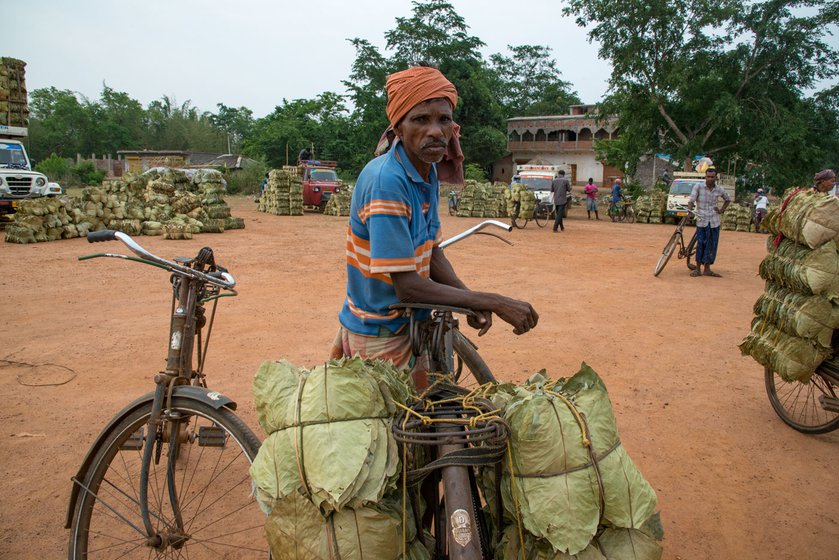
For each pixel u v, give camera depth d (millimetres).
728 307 8438
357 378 1904
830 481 3795
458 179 2732
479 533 1925
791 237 4109
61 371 5418
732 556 3070
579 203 36375
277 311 7699
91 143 74375
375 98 52500
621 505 1806
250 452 2383
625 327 7238
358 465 1774
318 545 1757
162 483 3596
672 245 10727
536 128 63062
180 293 2631
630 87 31438
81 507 2598
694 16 29953
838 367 3986
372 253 2234
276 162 49500
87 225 15141
